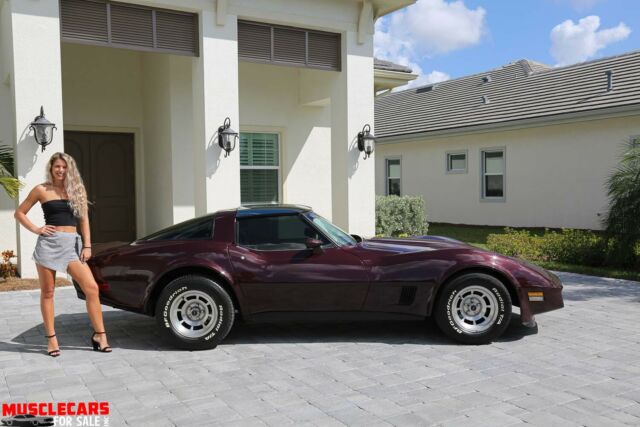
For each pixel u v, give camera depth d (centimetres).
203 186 948
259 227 555
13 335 573
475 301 539
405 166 2141
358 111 1098
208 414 374
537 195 1670
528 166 1691
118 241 1224
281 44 1034
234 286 529
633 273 899
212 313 524
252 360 493
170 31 925
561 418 364
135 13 895
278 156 1279
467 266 533
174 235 559
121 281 534
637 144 994
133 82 1217
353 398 400
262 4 980
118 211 1227
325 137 1319
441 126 1934
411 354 507
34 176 801
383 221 1360
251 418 367
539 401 393
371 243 585
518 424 355
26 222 499
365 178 1112
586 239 1026
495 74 2127
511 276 536
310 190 1307
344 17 1070
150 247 543
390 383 431
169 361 491
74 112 1148
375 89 1415
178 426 355
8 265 862
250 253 540
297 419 364
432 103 2223
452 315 536
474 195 1867
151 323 629
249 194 1245
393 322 629
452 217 1952
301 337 570
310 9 1031
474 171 1859
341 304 539
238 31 992
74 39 848
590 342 539
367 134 1105
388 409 380
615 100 1444
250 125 1226
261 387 424
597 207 1509
